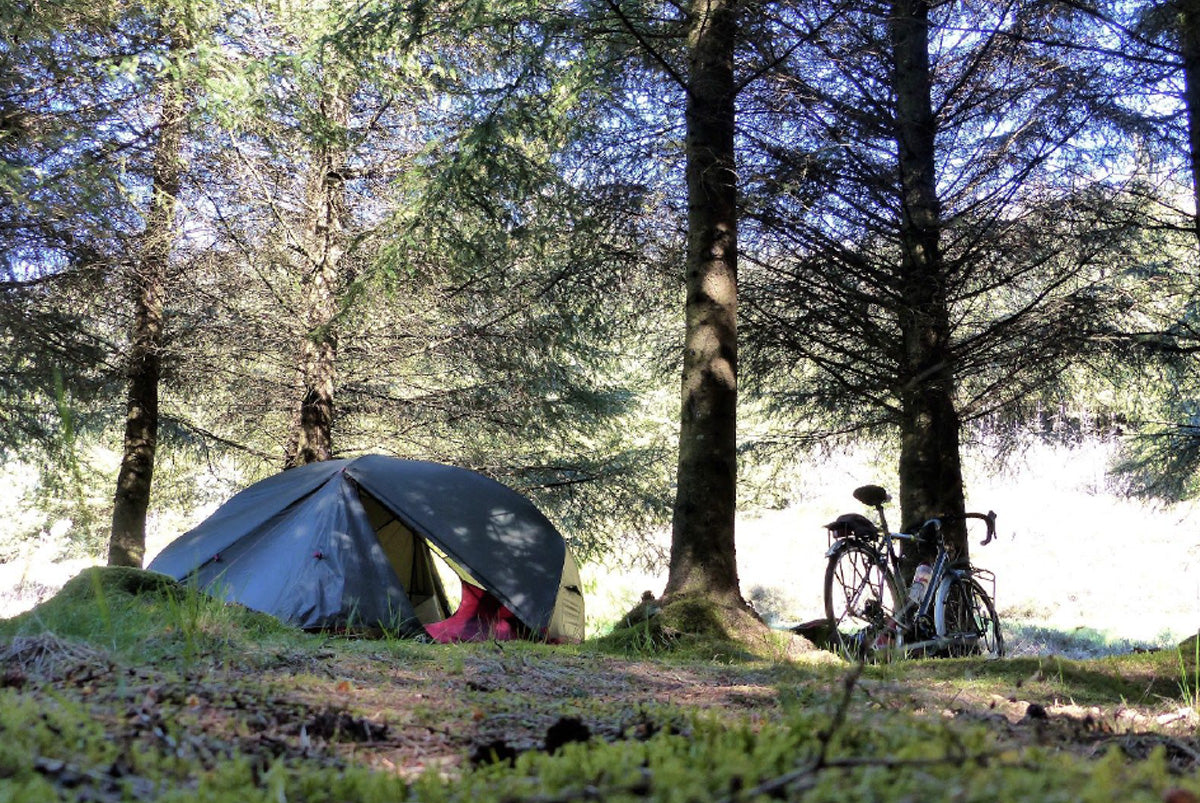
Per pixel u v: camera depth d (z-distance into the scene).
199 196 11.07
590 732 2.02
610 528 13.82
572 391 12.88
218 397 12.91
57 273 9.96
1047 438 9.48
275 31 10.62
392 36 8.08
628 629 6.01
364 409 12.54
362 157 11.55
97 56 9.14
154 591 4.47
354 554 7.61
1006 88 8.05
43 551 21.67
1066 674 4.34
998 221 7.70
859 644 6.05
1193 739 2.50
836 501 23.86
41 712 1.79
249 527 7.93
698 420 6.66
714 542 6.45
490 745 1.91
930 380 7.96
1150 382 9.01
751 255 8.59
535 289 10.76
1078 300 7.61
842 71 8.30
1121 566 19.12
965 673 4.52
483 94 8.03
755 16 7.09
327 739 2.08
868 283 8.16
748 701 3.18
